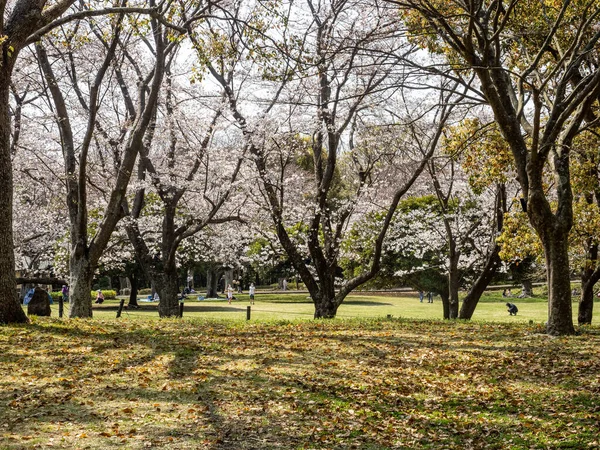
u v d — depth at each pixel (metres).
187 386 9.45
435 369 10.94
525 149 14.44
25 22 14.02
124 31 19.30
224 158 23.28
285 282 69.81
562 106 13.97
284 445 7.04
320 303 22.84
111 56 18.19
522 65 16.84
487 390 9.55
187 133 22.56
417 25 15.72
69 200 20.41
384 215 30.84
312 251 22.69
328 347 12.91
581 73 17.98
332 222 27.00
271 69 14.85
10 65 14.08
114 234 30.33
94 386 9.26
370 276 22.89
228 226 30.45
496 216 23.03
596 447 6.94
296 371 10.63
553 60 16.98
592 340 13.42
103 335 13.78
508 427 7.89
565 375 10.26
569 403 8.75
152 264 23.89
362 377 10.31
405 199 35.81
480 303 47.72
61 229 31.78
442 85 22.86
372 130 22.84
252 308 42.16
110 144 22.77
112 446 6.65
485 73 13.72
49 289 55.69
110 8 15.20
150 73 22.38
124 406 8.27
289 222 24.73
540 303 47.44
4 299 14.91
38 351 11.62
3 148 14.52
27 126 24.67
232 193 22.77
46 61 20.17
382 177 28.12
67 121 20.53
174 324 16.98
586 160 18.39
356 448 7.09
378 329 16.12
